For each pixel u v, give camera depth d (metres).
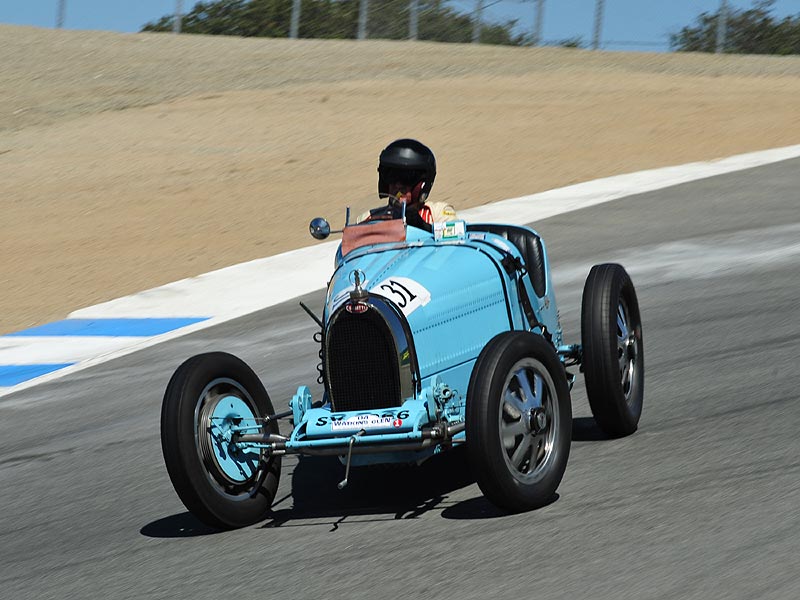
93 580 13.42
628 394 16.50
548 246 33.31
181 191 50.72
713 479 13.93
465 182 47.22
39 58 81.75
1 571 14.32
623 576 11.30
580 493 13.98
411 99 66.12
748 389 18.00
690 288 26.48
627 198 39.50
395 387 13.68
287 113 64.19
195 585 12.72
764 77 70.06
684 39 90.50
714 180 41.22
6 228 47.00
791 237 30.89
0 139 62.94
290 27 99.12
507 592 11.29
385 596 11.60
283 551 13.38
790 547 11.48
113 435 20.77
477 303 14.82
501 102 64.31
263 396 15.16
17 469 19.47
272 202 47.31
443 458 16.33
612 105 62.12
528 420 13.41
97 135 62.34
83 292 36.56
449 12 91.38
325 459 17.11
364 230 15.69
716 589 10.75
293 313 29.11
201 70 78.19
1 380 26.53
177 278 36.88
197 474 13.84
